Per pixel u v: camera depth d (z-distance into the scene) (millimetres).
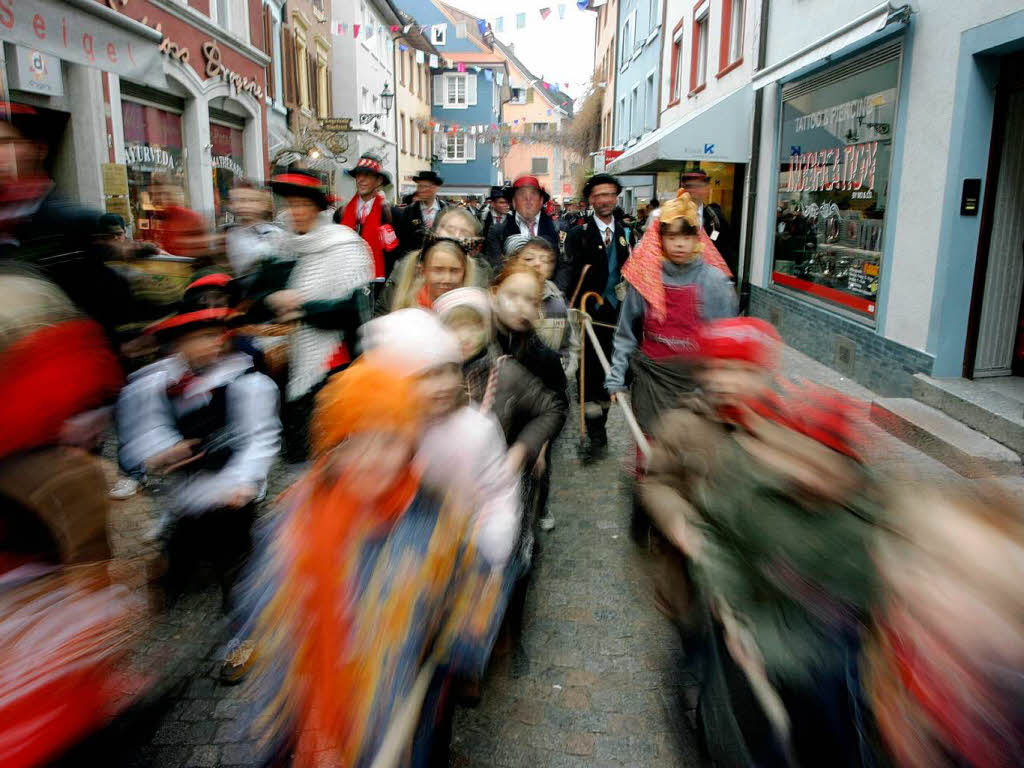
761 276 11078
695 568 2131
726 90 13195
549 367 3051
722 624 2051
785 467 1961
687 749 2748
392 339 1900
